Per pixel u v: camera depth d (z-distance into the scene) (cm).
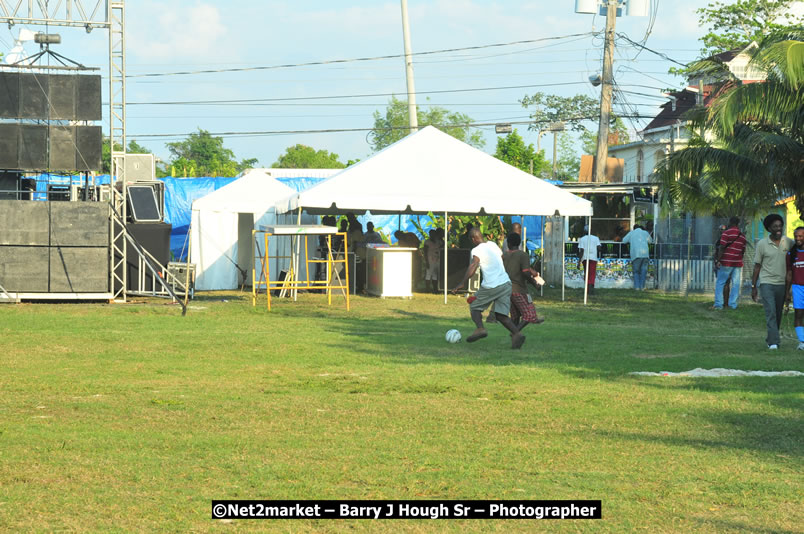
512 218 5072
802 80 3073
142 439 1098
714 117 3522
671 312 3281
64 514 798
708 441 1124
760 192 3506
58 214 3303
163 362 1838
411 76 5519
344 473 945
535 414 1295
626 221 5125
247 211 3750
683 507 840
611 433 1166
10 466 957
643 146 8025
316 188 3288
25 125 3316
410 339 2294
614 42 5088
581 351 2081
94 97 3366
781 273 2161
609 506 841
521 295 2169
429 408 1338
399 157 3484
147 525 772
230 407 1332
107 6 3303
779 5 7862
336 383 1583
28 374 1648
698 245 4378
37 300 3341
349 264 3966
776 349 2153
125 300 3375
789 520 805
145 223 3578
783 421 1250
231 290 4047
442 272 4047
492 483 915
